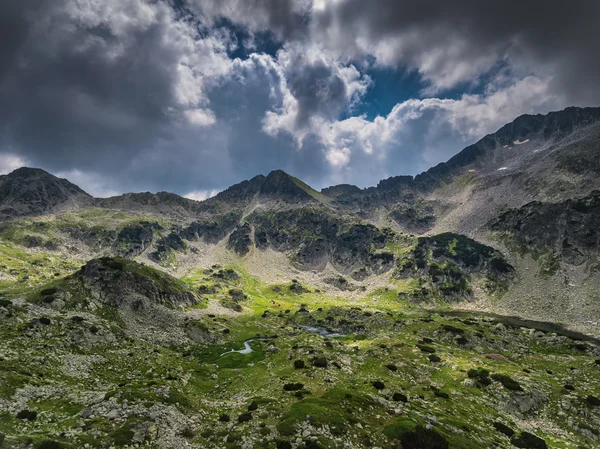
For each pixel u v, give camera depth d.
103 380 56.81
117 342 77.56
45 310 82.12
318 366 68.44
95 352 67.81
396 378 66.88
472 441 41.97
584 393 65.81
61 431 32.94
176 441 35.53
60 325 72.50
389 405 47.56
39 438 30.08
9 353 54.19
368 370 71.00
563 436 53.16
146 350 78.50
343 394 48.12
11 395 40.22
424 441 37.69
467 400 59.59
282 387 54.88
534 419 58.88
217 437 37.16
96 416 37.66
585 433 54.47
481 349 102.56
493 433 47.66
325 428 38.00
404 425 39.97
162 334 102.69
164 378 63.88
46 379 49.12
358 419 41.78
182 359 83.69
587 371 81.75
